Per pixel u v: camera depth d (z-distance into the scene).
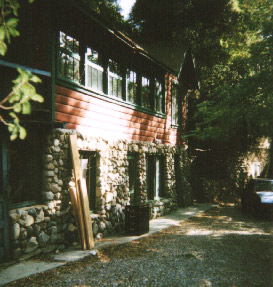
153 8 20.55
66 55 8.26
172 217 12.92
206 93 19.45
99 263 6.50
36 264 6.27
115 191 9.90
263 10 11.74
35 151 7.25
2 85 6.57
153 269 6.18
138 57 12.17
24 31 7.20
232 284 5.44
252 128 18.52
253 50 11.85
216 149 19.22
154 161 13.30
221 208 16.06
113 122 10.29
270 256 7.18
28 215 6.63
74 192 7.57
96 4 17.62
